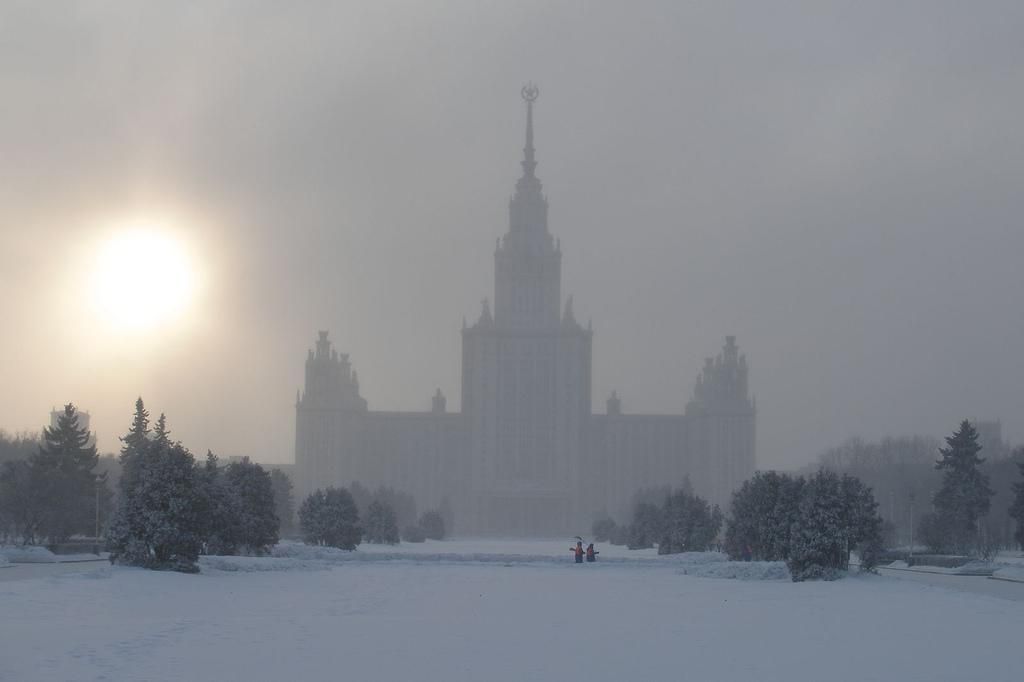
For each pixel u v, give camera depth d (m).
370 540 190.12
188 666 48.06
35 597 69.62
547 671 49.06
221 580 89.69
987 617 68.69
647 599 82.00
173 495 92.19
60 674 45.00
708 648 55.81
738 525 126.25
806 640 58.66
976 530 149.88
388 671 48.59
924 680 47.44
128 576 83.19
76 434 145.12
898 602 78.31
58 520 134.75
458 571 114.62
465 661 51.38
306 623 63.94
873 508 105.06
